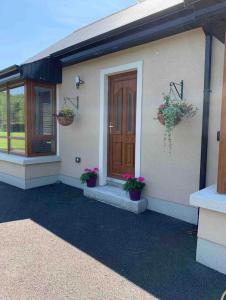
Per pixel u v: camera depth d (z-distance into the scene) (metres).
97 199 4.73
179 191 3.82
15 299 2.02
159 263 2.60
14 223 3.61
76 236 3.21
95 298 2.05
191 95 3.62
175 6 3.29
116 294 2.11
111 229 3.44
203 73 3.48
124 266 2.53
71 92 5.61
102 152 5.02
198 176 3.60
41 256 2.69
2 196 4.99
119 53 4.54
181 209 3.81
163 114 3.49
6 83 6.15
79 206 4.39
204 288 2.21
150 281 2.30
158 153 4.05
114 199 4.39
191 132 3.63
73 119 5.50
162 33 3.71
